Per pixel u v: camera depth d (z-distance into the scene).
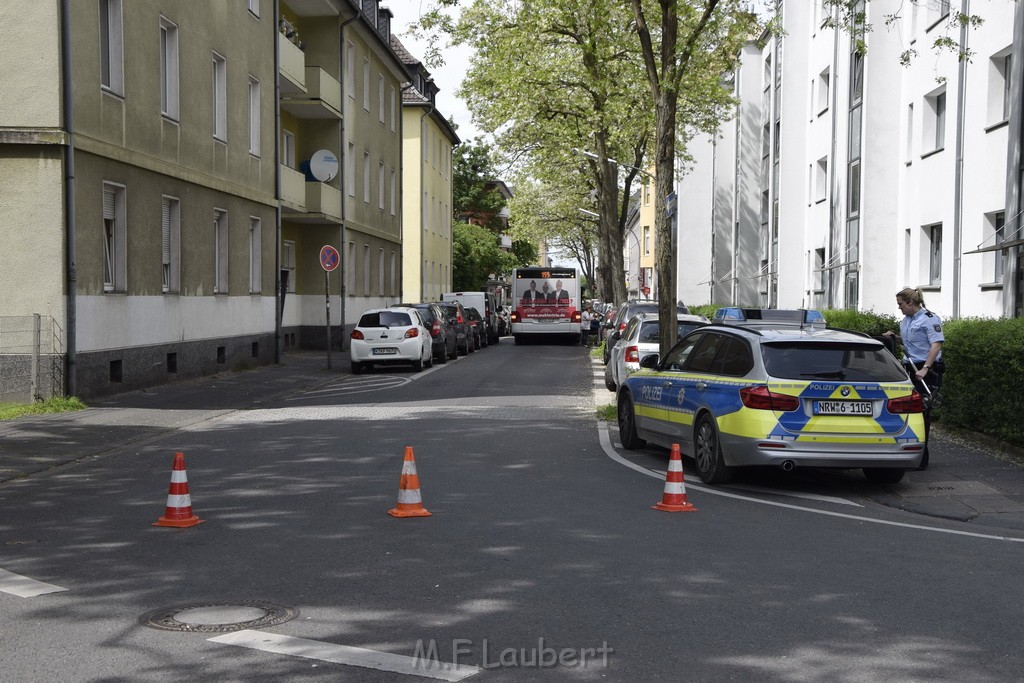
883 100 27.47
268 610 5.77
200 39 23.39
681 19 24.19
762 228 45.25
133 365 19.88
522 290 46.50
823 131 33.62
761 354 10.24
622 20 28.30
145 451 12.64
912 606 6.01
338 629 5.42
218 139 24.62
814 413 9.98
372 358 26.75
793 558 7.22
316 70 33.06
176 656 4.97
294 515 8.58
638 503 9.35
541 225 64.69
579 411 17.73
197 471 11.02
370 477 10.59
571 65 31.00
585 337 46.28
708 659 4.98
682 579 6.55
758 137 46.66
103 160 18.50
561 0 25.72
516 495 9.63
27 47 16.92
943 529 8.59
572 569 6.77
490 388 22.42
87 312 17.89
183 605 5.87
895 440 10.05
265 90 28.39
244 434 14.34
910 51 17.16
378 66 43.25
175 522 8.12
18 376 16.88
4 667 4.81
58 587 6.27
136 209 19.95
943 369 11.79
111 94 18.80
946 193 23.12
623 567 6.85
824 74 34.34
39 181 17.02
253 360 27.42
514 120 33.75
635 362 18.30
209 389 21.05
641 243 100.56
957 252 22.09
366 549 7.32
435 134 58.94
